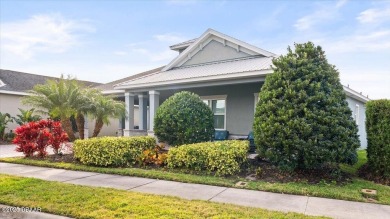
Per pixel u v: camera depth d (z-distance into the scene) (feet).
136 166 26.55
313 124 20.72
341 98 22.18
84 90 45.93
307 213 14.20
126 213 13.62
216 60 46.29
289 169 21.72
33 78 70.44
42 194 16.71
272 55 40.52
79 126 46.26
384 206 15.57
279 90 22.17
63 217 13.69
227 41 44.98
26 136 30.55
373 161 22.76
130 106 48.67
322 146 20.57
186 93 32.71
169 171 24.31
